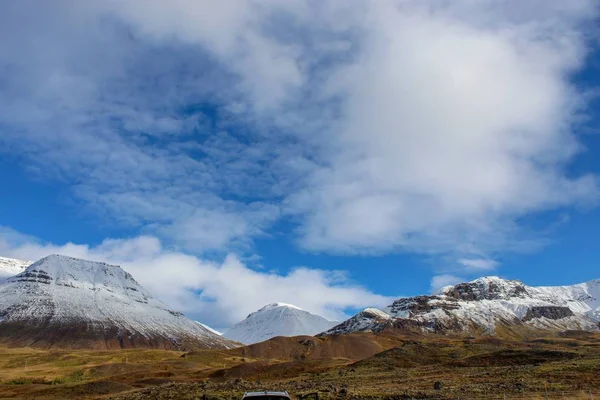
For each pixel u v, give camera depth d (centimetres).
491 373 8944
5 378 16350
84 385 11144
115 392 10550
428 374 10012
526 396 5681
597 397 5306
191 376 14712
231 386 8681
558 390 6234
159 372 15512
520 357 11000
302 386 8469
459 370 10300
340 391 6719
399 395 6119
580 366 8238
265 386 8631
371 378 9931
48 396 10350
